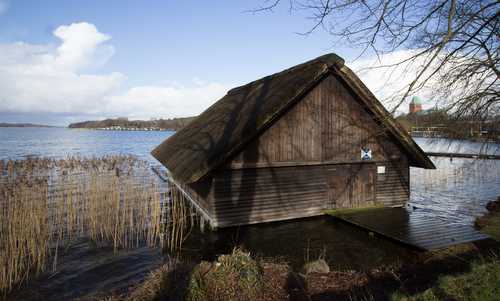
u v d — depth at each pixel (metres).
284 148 9.92
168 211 12.32
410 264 6.30
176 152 13.08
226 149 8.49
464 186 17.44
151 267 7.46
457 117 6.48
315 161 10.35
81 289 6.50
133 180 13.54
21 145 51.16
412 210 11.47
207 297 4.51
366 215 9.92
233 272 4.91
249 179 9.70
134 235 9.81
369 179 11.46
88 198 10.95
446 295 3.92
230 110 13.06
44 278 7.03
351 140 10.91
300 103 10.15
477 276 4.32
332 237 8.61
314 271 5.91
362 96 10.52
